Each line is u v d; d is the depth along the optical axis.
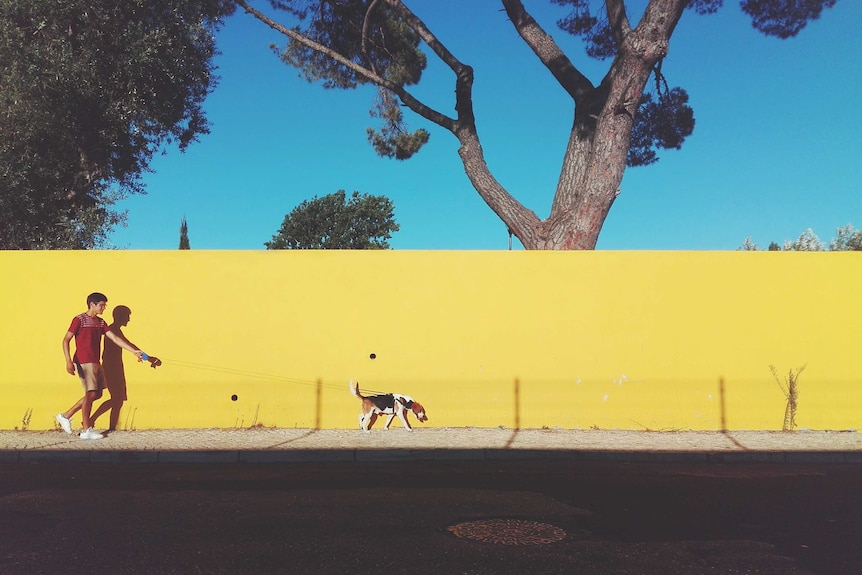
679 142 17.69
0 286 10.79
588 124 13.93
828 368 10.88
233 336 10.95
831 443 9.77
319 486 7.61
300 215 46.47
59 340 10.79
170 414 10.84
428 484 7.71
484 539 5.71
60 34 12.59
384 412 10.71
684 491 7.41
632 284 10.99
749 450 9.24
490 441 9.84
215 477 8.11
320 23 17.03
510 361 10.95
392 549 5.45
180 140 15.20
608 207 13.26
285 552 5.36
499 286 11.03
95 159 13.97
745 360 10.90
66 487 7.53
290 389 10.92
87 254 10.88
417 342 10.98
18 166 12.81
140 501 6.91
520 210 14.18
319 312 10.99
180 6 13.48
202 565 5.07
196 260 10.98
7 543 5.56
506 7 15.03
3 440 9.84
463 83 14.97
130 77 12.92
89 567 5.02
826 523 6.21
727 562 5.18
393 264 11.05
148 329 10.88
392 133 18.12
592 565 5.12
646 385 10.89
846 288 10.96
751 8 15.67
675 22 12.77
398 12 15.35
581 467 8.72
